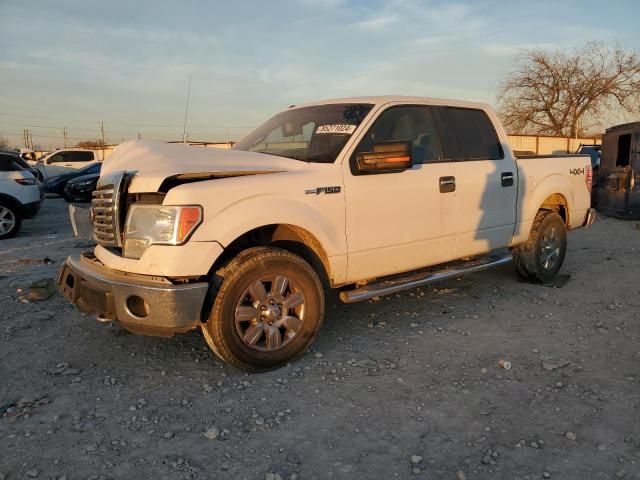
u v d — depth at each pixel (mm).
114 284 3521
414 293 5824
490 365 3971
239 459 2842
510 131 44719
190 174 3613
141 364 4004
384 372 3861
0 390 3598
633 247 8602
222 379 3750
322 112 4828
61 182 20812
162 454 2883
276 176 3891
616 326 4781
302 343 3986
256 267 3703
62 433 3074
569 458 2826
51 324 4844
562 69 42812
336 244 4156
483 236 5316
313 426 3156
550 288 6039
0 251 8766
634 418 3213
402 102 4797
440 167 4887
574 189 6445
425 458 2838
